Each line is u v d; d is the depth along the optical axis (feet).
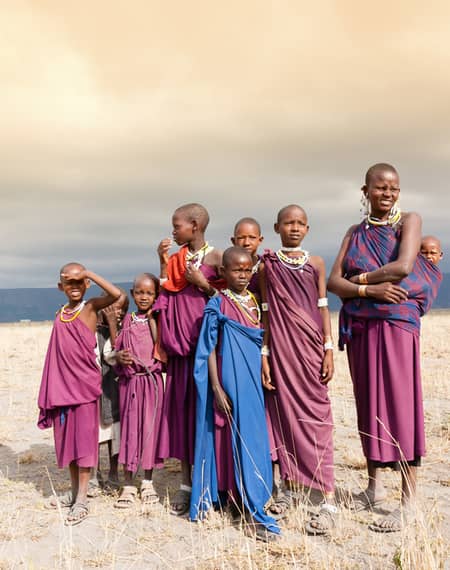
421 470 21.33
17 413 33.17
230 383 17.47
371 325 17.57
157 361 19.75
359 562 14.29
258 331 18.08
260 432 17.54
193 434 18.66
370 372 17.42
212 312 18.03
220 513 17.83
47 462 24.34
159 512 18.19
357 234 18.28
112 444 20.44
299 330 17.93
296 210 18.43
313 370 17.93
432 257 21.62
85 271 18.83
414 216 17.97
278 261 18.38
